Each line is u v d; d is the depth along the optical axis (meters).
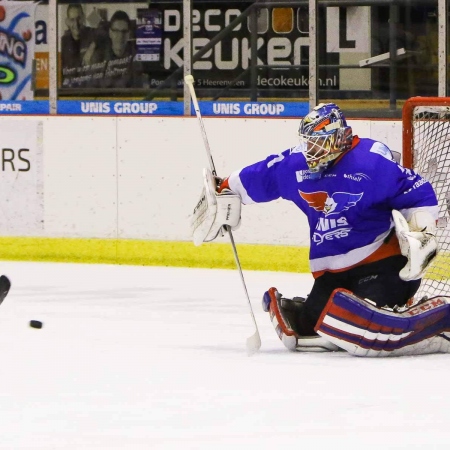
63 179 30.14
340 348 17.69
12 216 30.58
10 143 30.41
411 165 20.55
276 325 17.78
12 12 32.81
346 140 16.84
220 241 29.03
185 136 29.20
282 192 17.86
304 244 28.33
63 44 32.53
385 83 30.78
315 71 30.31
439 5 29.47
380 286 17.30
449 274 21.78
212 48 31.84
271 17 31.34
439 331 17.11
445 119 21.14
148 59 32.19
